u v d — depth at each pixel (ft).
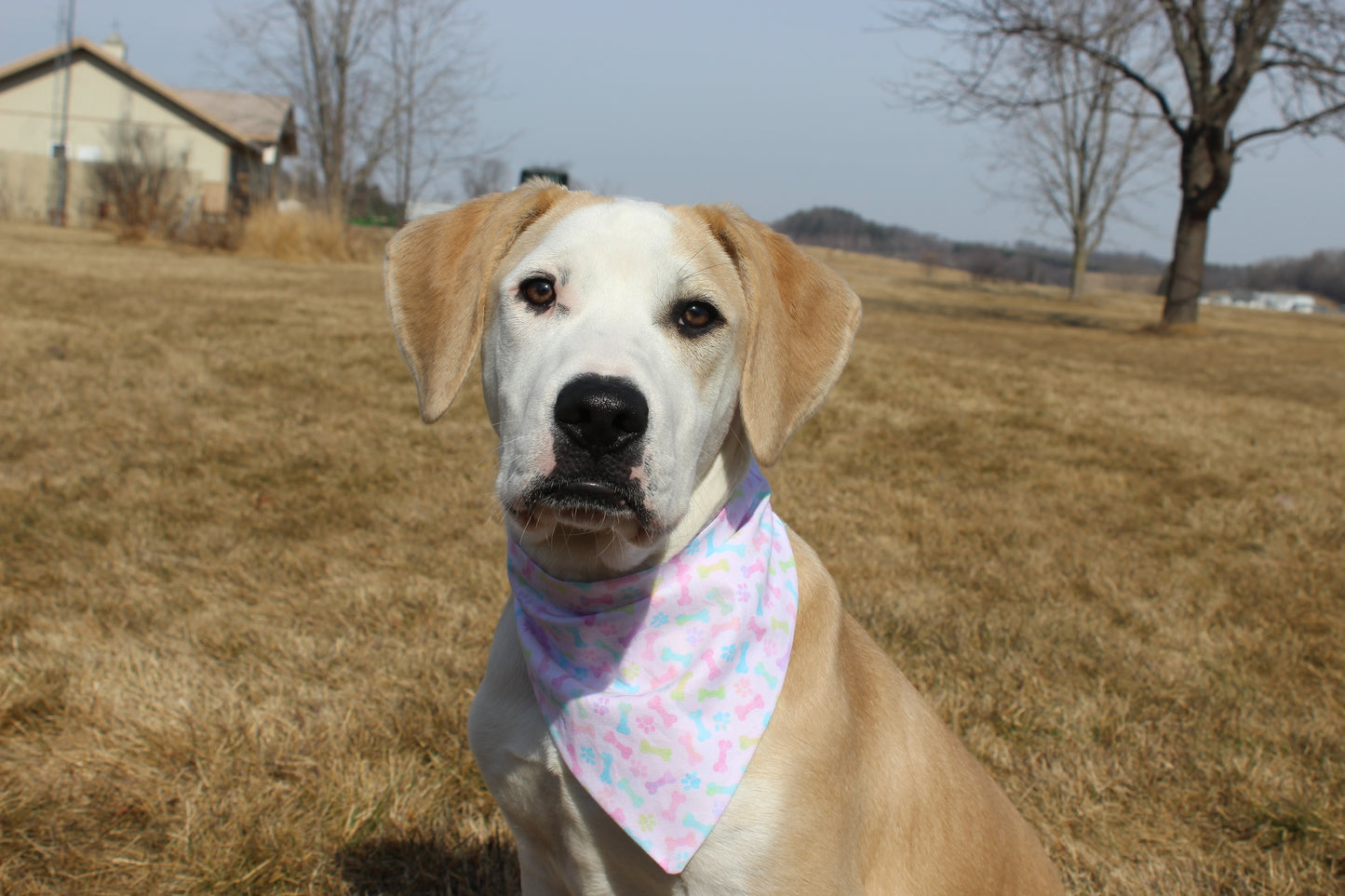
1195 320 70.49
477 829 9.52
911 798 7.30
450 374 7.39
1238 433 29.94
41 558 14.61
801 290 7.72
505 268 7.44
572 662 6.89
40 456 19.29
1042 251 241.14
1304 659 14.16
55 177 110.83
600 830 6.83
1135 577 17.11
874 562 17.04
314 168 104.27
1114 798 10.65
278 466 19.95
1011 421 29.63
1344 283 269.23
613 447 6.02
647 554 6.87
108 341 31.12
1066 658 13.78
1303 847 9.89
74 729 10.43
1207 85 66.33
